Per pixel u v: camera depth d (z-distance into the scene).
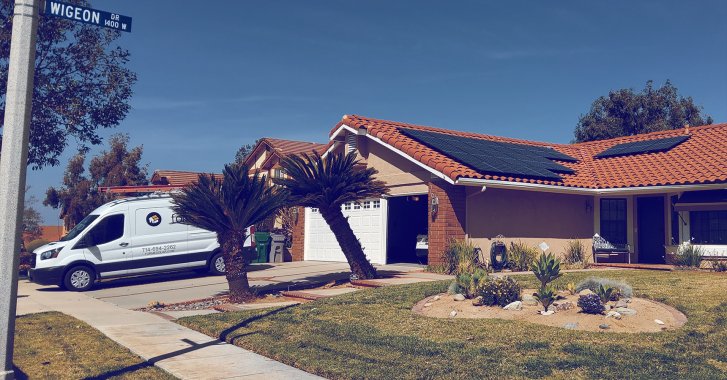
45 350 9.43
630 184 19.80
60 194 38.94
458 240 18.12
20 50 6.67
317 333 9.99
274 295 15.22
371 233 21.61
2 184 6.56
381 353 8.59
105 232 18.44
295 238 25.17
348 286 16.05
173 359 8.78
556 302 10.94
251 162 37.34
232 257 14.70
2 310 6.55
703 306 10.49
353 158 16.84
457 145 20.36
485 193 19.06
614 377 7.10
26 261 23.95
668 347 8.33
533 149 23.94
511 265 18.52
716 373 7.13
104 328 11.23
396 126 22.22
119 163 39.28
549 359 7.93
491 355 8.24
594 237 21.45
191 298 15.52
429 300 12.26
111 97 24.06
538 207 20.30
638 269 18.88
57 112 22.94
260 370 8.16
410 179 19.73
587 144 27.27
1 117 21.88
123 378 7.79
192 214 14.45
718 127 23.34
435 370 7.64
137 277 20.53
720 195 18.23
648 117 39.59
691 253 18.11
